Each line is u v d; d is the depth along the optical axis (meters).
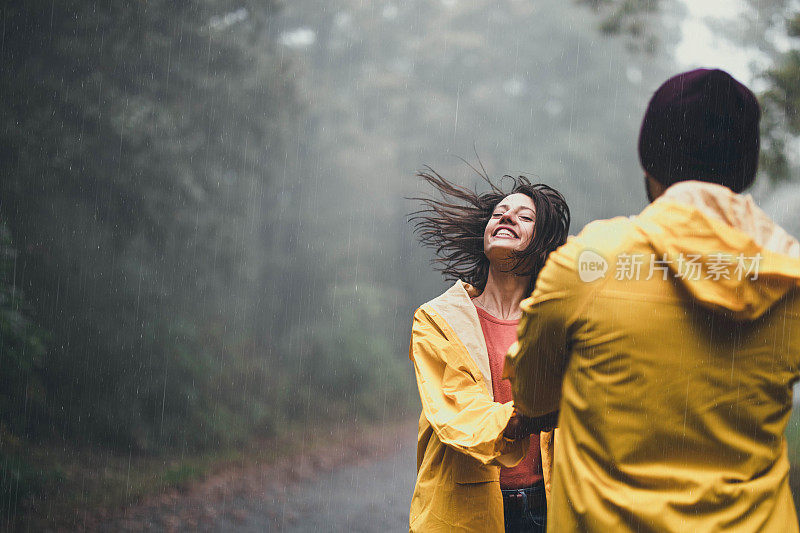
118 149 11.59
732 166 1.66
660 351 1.53
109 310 13.08
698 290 1.51
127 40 11.61
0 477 7.91
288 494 9.67
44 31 10.59
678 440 1.53
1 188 10.76
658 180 1.72
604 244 1.59
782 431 1.59
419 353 2.73
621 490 1.53
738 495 1.51
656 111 1.71
